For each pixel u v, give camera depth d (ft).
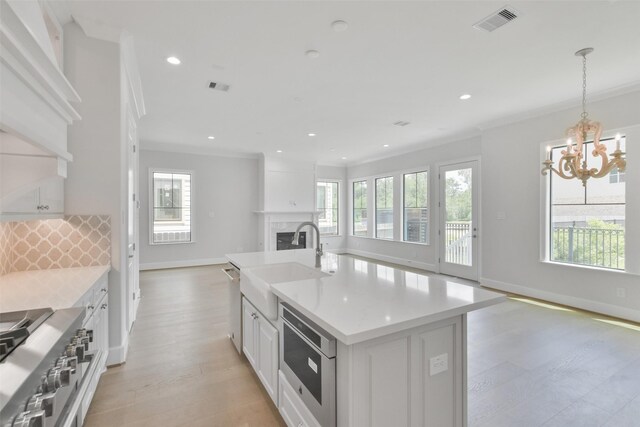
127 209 9.60
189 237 22.91
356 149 22.84
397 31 7.98
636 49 8.85
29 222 7.72
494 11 7.20
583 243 13.30
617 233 12.32
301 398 5.28
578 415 6.55
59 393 3.56
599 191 12.82
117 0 6.84
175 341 10.28
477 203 17.93
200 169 23.26
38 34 4.24
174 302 14.44
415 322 4.34
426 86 11.45
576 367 8.43
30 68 3.52
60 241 7.96
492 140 16.34
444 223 20.12
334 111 14.26
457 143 19.12
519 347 9.62
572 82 11.12
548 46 8.70
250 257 9.84
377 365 4.32
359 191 28.86
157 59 9.41
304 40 8.41
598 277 12.57
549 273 14.12
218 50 8.91
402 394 4.56
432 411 4.88
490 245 16.56
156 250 21.81
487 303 5.17
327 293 5.58
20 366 3.05
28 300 5.22
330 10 7.17
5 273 7.22
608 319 11.87
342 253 29.84
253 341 7.79
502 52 9.02
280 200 25.62
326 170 29.17
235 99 12.69
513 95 12.33
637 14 7.27
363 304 4.94
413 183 22.84
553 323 11.51
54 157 4.87
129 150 10.29
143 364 8.75
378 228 26.68
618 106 11.80
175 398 7.22
